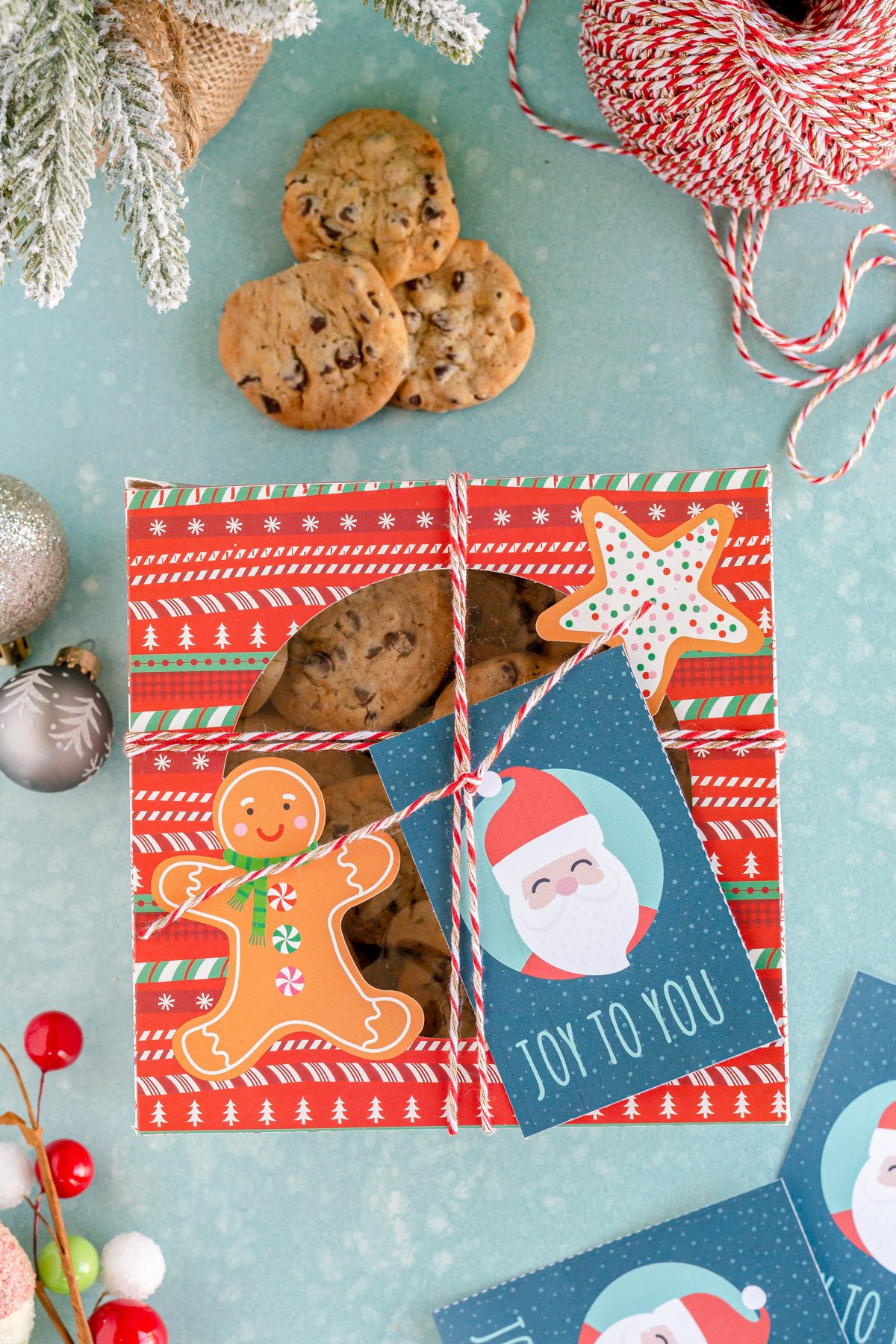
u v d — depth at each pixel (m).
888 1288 0.67
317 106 0.70
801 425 0.70
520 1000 0.60
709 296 0.70
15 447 0.70
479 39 0.56
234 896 0.61
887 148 0.64
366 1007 0.61
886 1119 0.68
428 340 0.68
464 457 0.70
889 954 0.69
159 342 0.70
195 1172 0.69
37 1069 0.69
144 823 0.61
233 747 0.61
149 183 0.56
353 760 0.61
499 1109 0.61
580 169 0.70
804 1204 0.68
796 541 0.70
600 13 0.64
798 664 0.70
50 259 0.55
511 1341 0.68
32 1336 0.69
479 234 0.70
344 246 0.68
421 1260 0.69
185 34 0.63
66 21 0.54
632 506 0.61
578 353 0.70
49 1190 0.66
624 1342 0.67
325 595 0.61
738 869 0.61
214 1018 0.61
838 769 0.70
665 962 0.60
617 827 0.60
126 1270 0.67
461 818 0.60
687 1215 0.68
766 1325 0.67
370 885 0.61
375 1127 0.61
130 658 0.61
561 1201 0.69
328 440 0.70
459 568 0.61
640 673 0.61
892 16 0.62
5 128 0.54
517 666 0.61
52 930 0.70
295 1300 0.69
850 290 0.69
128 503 0.61
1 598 0.65
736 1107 0.61
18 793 0.70
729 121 0.64
